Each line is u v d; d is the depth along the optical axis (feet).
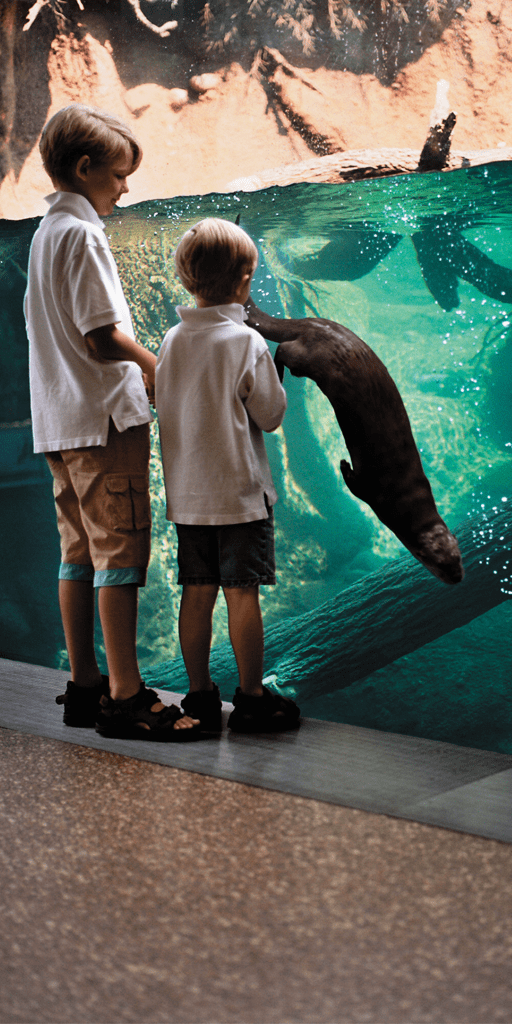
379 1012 3.91
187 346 8.16
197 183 13.43
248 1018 3.88
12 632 21.83
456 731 15.16
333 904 4.98
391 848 5.78
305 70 12.36
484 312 15.99
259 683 8.58
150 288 17.26
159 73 13.46
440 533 7.78
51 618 21.91
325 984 4.15
